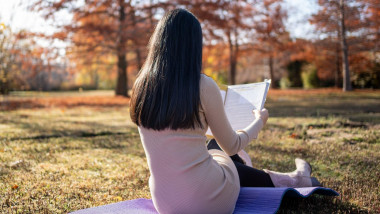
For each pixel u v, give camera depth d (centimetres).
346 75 2053
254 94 206
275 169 325
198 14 1644
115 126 675
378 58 2245
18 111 1095
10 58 1388
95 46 1617
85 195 258
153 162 162
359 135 472
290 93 2038
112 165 353
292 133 521
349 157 352
